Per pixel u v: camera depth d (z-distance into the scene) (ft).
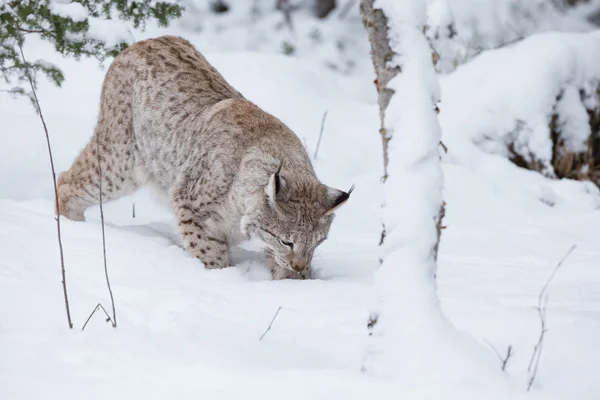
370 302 27.35
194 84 38.27
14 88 41.34
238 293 29.22
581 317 24.38
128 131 39.14
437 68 68.85
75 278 28.30
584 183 53.26
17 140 47.93
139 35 67.21
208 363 21.42
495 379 19.79
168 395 18.86
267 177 34.01
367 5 21.26
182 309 26.23
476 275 32.91
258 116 36.55
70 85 55.57
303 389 19.29
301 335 24.38
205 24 87.35
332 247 39.99
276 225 32.65
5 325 23.71
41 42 56.54
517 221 46.96
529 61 56.08
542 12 87.97
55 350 21.43
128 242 34.09
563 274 32.73
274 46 86.12
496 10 87.81
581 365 21.68
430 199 20.83
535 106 54.70
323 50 85.76
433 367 20.01
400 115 20.95
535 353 22.30
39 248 30.73
